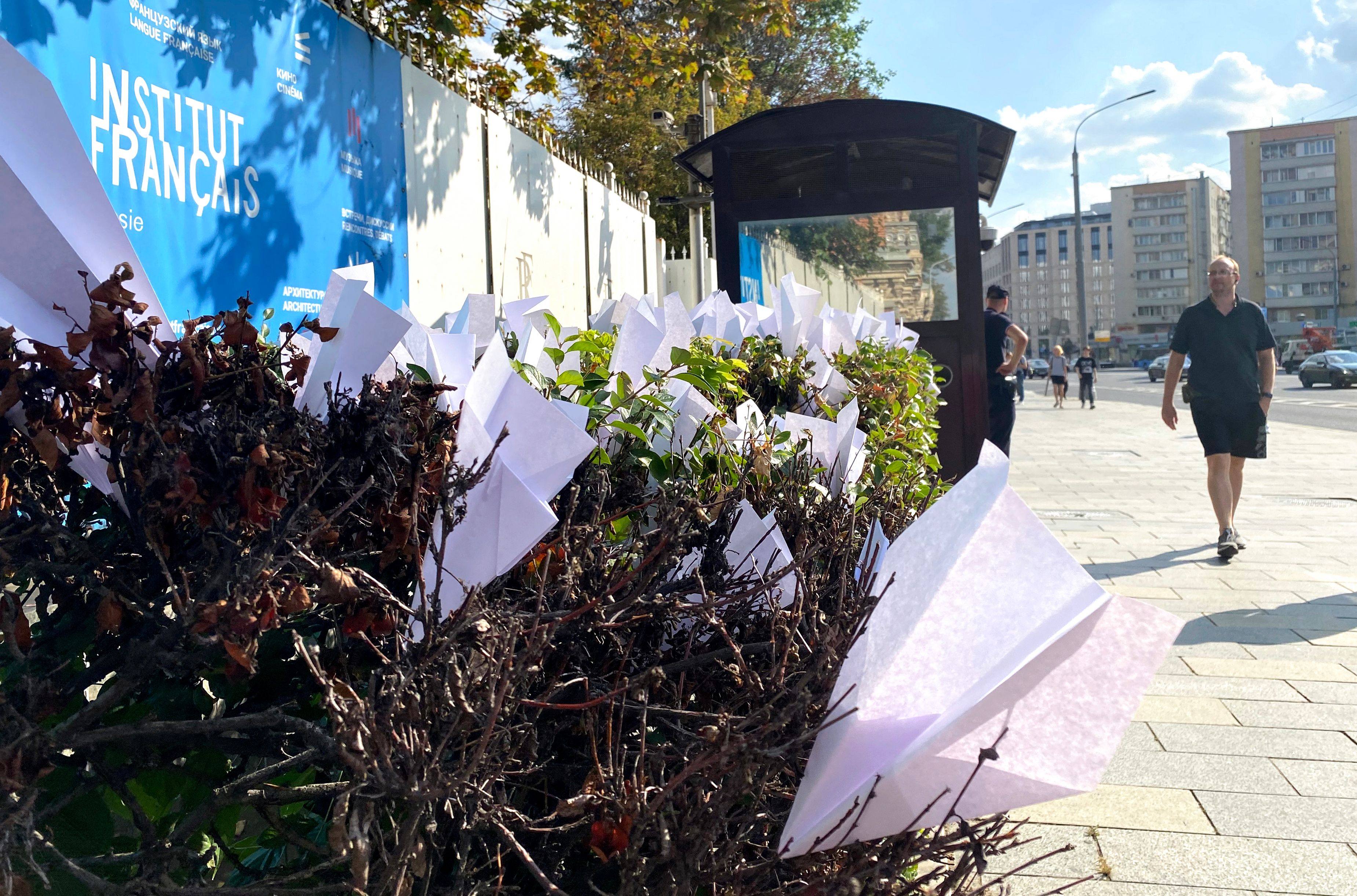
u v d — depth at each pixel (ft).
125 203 12.95
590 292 39.06
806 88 106.93
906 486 9.26
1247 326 24.14
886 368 14.61
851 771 4.17
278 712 4.02
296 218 17.42
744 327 14.53
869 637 4.52
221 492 4.12
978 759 3.95
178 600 3.93
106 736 3.91
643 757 4.46
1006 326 33.09
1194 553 25.16
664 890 4.09
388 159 21.40
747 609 5.51
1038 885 9.41
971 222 26.18
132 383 4.09
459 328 8.50
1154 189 512.22
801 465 7.68
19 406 4.12
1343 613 19.19
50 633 4.55
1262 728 13.47
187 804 4.77
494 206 28.32
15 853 3.74
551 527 4.45
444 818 4.39
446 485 4.50
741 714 5.22
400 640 4.22
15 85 3.97
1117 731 3.88
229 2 15.51
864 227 26.76
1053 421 83.92
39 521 4.18
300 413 4.45
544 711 4.82
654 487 7.02
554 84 31.50
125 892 3.85
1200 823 10.75
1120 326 521.24
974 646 4.20
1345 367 144.25
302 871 3.83
